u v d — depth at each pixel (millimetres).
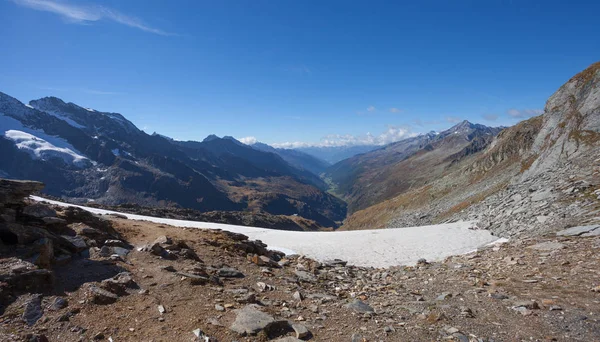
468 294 11852
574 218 20422
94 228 15352
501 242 22906
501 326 8773
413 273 17406
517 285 12344
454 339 8055
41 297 8789
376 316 9836
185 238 18109
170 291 10398
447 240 26922
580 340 7750
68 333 7543
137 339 7441
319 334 8320
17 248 10805
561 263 14102
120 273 11117
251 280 13117
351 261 22984
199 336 7531
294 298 11359
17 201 12930
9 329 7371
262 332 7961
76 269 10906
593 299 10055
